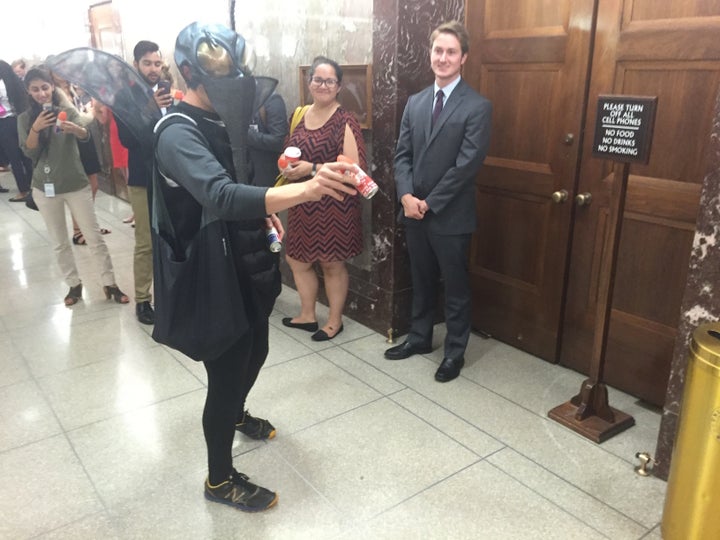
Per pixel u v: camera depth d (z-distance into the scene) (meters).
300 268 3.21
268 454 2.21
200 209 1.55
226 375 1.74
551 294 2.85
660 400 2.51
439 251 2.67
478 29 2.89
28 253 4.73
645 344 2.52
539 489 2.02
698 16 2.13
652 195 2.37
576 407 2.46
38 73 3.20
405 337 3.23
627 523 1.87
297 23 3.47
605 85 2.45
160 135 1.46
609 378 2.70
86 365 2.91
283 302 3.77
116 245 4.92
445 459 2.19
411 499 1.98
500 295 3.12
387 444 2.28
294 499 1.98
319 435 2.34
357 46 3.04
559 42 2.56
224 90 1.46
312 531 1.84
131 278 4.17
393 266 3.08
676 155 2.28
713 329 1.68
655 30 2.24
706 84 2.15
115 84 1.59
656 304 2.46
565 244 2.72
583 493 2.00
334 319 3.22
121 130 3.15
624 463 2.16
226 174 1.43
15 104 4.43
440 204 2.54
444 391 2.66
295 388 2.69
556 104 2.64
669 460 2.03
